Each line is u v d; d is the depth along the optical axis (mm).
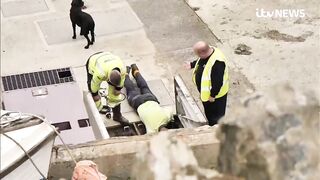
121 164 5613
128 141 5734
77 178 4793
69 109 8125
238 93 12383
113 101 10281
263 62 13398
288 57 13484
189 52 14000
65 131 7695
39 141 4867
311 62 13242
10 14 15938
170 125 10109
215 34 14641
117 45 14398
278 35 14328
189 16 15492
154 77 13125
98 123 8109
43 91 8367
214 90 9781
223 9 15648
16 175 4777
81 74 13312
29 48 14438
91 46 14328
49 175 5602
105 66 10078
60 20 15523
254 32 14562
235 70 13195
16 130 4895
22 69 13656
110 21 15414
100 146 5703
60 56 14055
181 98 10008
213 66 9711
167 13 15703
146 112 10047
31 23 15461
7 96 8250
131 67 11633
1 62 13945
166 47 14273
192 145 5117
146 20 15430
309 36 14195
